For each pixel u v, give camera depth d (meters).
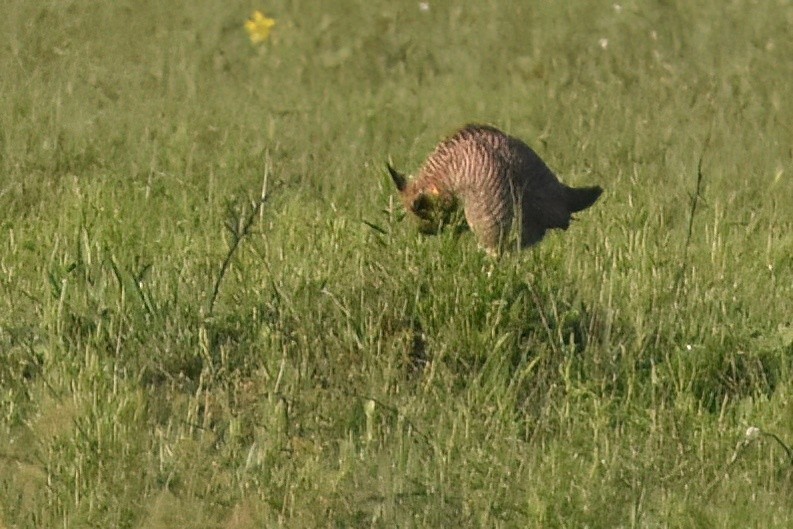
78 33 36.31
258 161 27.23
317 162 27.69
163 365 17.92
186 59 34.78
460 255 20.03
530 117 31.17
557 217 21.72
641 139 29.38
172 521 14.80
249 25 35.97
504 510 15.14
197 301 19.19
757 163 28.41
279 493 15.19
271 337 18.19
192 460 15.70
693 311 19.67
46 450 15.83
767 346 18.81
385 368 17.66
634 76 34.19
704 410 17.38
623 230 22.95
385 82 34.00
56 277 19.70
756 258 22.33
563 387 17.69
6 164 26.11
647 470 15.90
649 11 37.47
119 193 24.06
